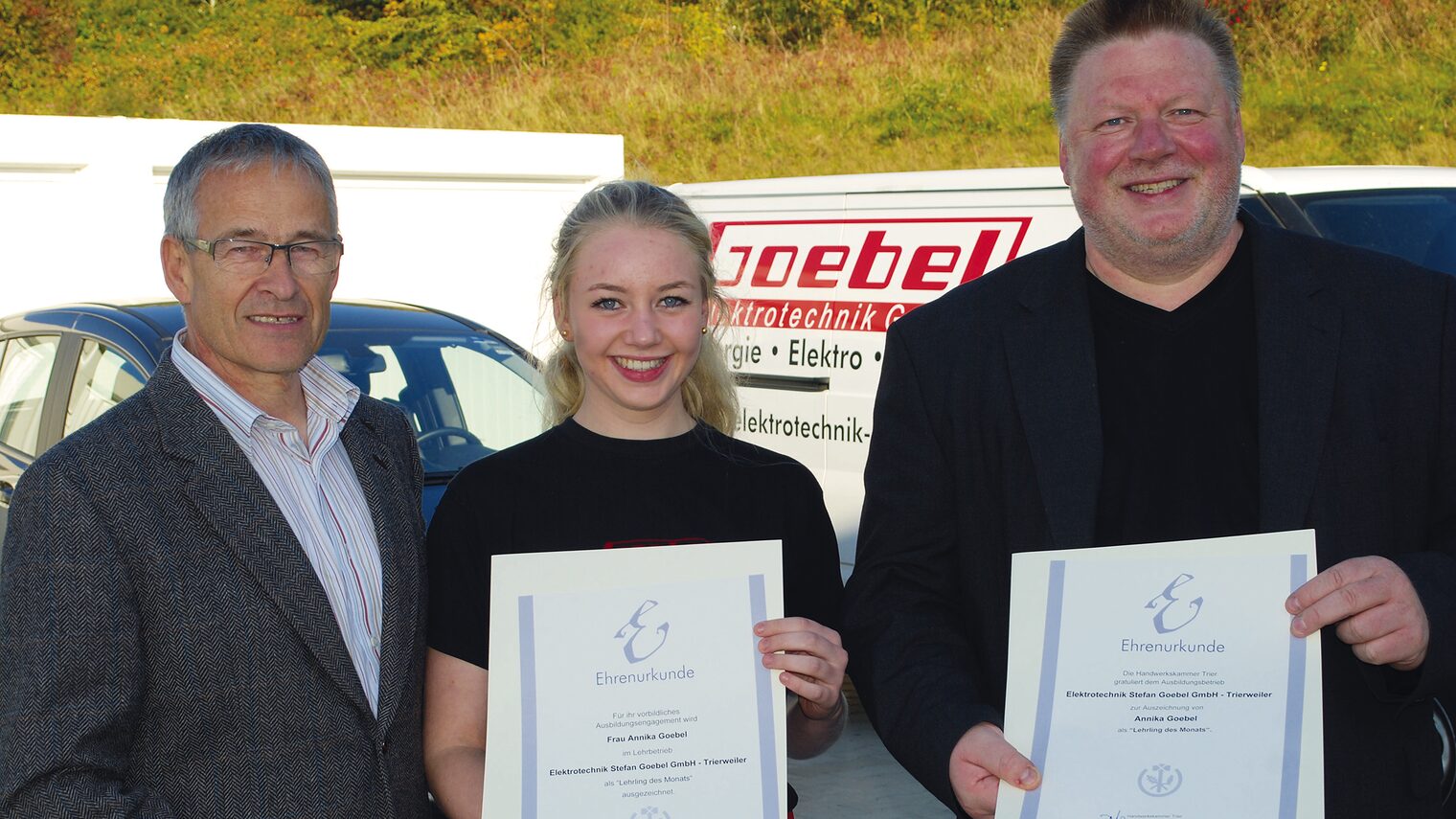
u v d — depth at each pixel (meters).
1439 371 2.06
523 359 5.27
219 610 2.00
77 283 8.80
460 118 22.59
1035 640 2.01
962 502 2.29
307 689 2.04
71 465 1.96
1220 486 2.09
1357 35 18.70
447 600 2.23
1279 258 2.15
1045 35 21.39
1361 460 2.04
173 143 9.05
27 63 22.20
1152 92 2.05
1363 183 4.94
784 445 6.00
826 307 5.84
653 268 2.20
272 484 2.16
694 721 2.11
